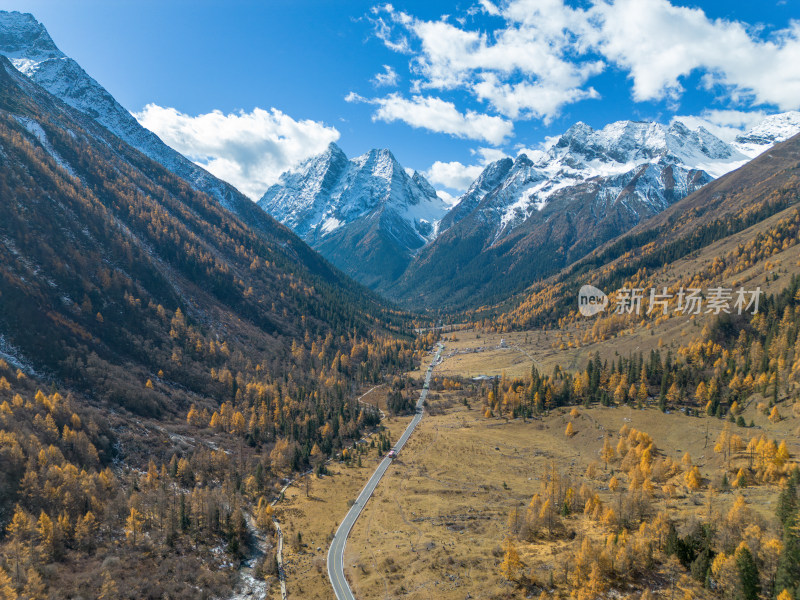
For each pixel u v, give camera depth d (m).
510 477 159.25
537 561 100.38
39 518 104.88
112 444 151.25
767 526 89.12
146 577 101.12
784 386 160.50
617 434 173.12
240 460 167.88
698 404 181.50
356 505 145.75
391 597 98.38
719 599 79.56
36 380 168.62
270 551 121.81
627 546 92.00
